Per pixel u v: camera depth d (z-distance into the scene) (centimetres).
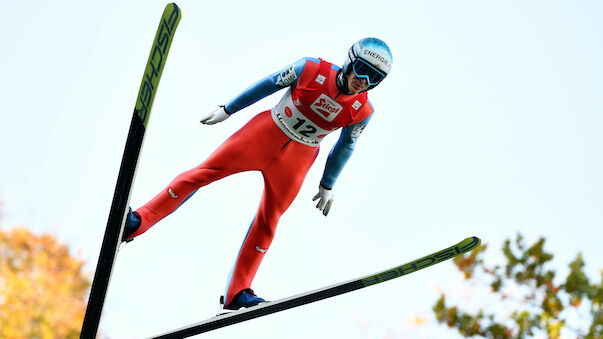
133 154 1475
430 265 1802
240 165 1753
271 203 1802
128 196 1497
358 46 1642
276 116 1759
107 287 1552
